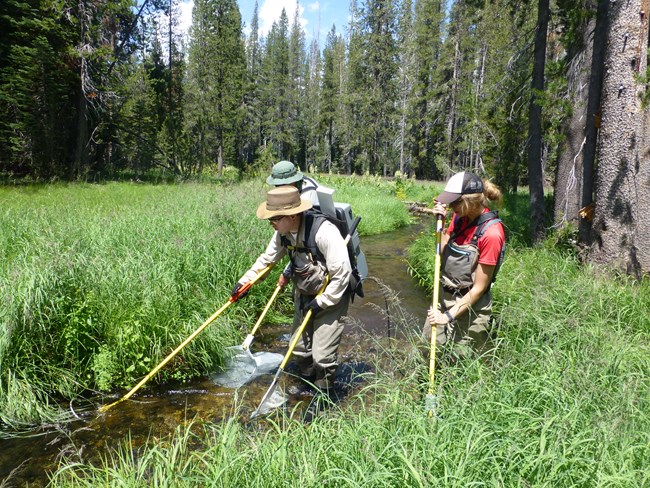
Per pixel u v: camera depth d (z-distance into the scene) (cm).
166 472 243
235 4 3288
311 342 417
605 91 619
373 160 4788
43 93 1927
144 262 532
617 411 242
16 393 364
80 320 421
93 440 339
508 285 580
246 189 1235
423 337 359
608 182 617
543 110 948
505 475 212
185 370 448
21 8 1822
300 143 6856
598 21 717
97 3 2044
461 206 323
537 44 870
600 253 630
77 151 2098
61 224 688
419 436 226
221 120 3216
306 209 349
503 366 304
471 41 3447
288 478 226
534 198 891
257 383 431
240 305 573
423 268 829
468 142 1423
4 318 387
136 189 1727
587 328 389
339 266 357
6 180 1709
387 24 4456
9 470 303
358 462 231
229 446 250
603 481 194
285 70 6556
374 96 4569
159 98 3080
